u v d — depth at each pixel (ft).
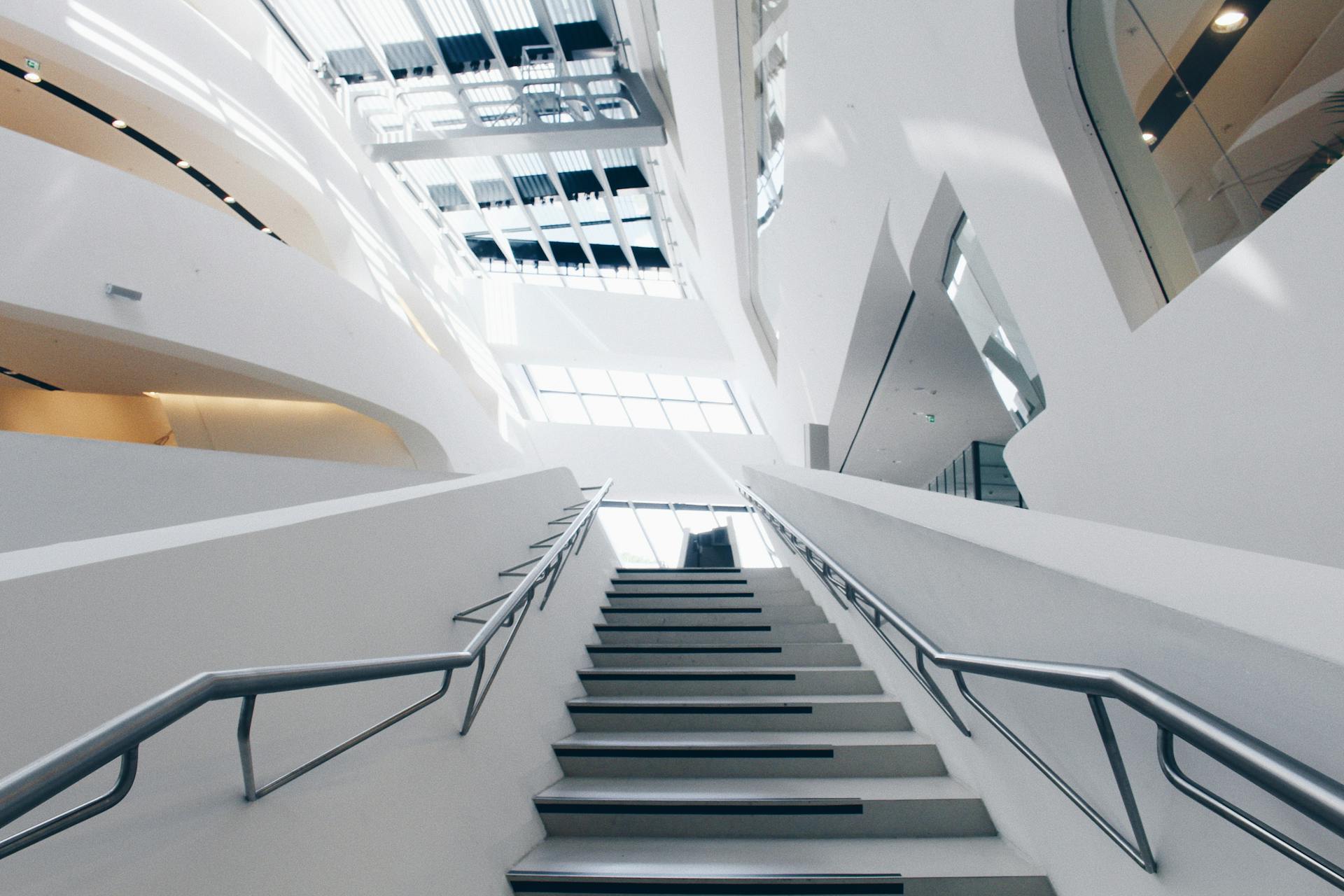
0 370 26.94
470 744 7.28
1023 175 11.08
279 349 25.39
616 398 59.47
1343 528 6.44
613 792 8.29
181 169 32.58
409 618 7.17
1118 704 4.51
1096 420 10.68
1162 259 9.82
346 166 38.47
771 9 20.03
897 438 42.22
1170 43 8.67
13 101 27.22
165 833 3.57
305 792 4.66
